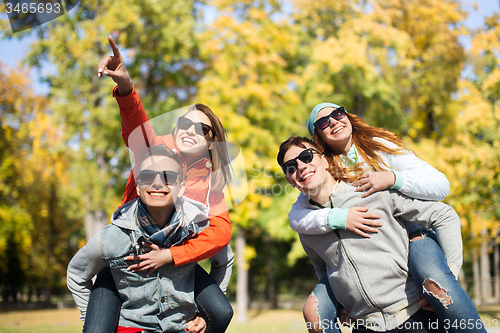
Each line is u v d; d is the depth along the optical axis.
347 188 2.16
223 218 2.13
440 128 13.02
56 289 22.00
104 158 13.16
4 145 14.69
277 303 23.39
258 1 12.21
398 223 2.10
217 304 2.08
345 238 2.10
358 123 2.45
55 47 12.00
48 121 13.48
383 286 2.06
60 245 22.33
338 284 2.17
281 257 28.11
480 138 11.01
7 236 16.00
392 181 2.06
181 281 1.97
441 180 2.12
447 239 2.07
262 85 11.72
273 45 12.07
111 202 12.91
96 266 1.91
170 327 1.94
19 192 16.88
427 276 1.96
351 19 13.24
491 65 10.51
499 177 10.06
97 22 12.10
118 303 1.93
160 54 13.55
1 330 7.51
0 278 17.91
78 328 8.20
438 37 12.62
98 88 13.02
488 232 12.01
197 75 13.73
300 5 13.65
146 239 1.88
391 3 12.98
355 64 11.91
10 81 13.39
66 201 17.72
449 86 12.82
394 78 12.73
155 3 12.32
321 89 12.40
